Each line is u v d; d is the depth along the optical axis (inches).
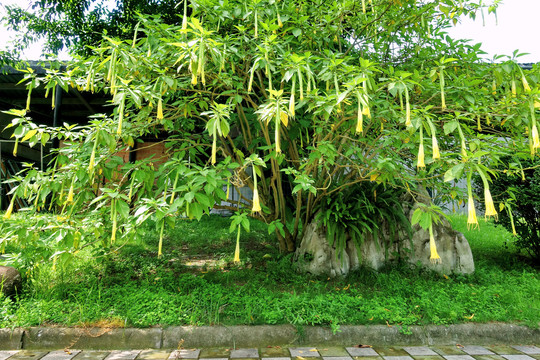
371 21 150.3
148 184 123.6
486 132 151.4
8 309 118.8
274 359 103.9
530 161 181.5
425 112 94.5
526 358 107.0
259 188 182.4
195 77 92.1
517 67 108.3
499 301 135.3
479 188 201.8
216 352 108.6
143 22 123.8
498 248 232.5
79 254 182.2
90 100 372.2
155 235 248.1
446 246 176.9
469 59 143.6
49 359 102.8
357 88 93.0
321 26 148.7
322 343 115.3
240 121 175.2
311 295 139.9
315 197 185.2
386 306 127.1
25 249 133.6
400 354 109.2
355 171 167.0
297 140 187.8
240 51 129.1
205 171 101.1
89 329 112.5
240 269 178.9
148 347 111.1
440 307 124.9
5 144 393.7
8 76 315.0
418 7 165.3
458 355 108.8
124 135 119.0
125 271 171.2
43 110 405.1
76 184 120.2
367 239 177.0
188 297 131.8
